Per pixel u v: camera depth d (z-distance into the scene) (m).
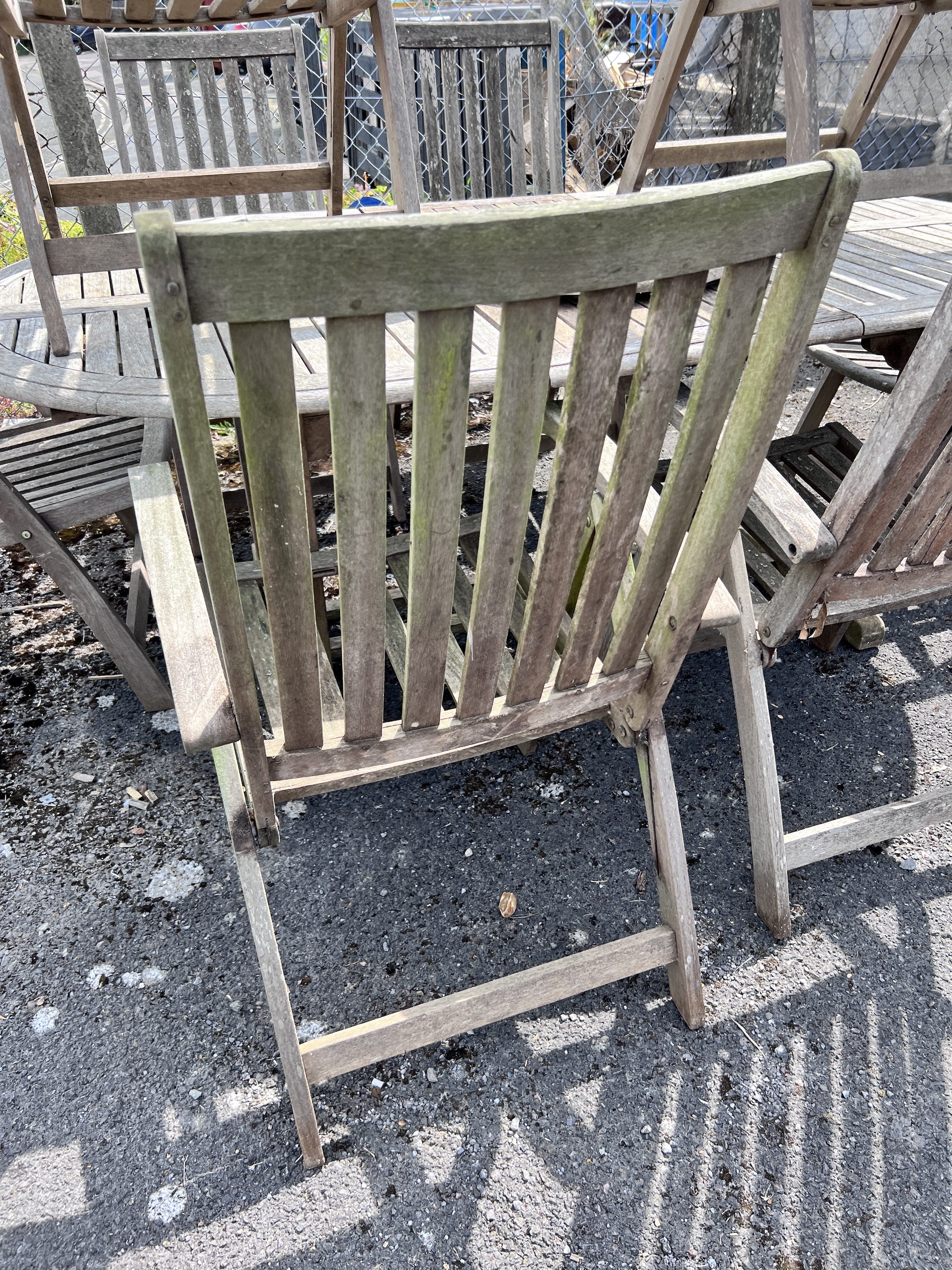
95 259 1.56
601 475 1.36
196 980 1.52
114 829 1.81
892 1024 1.44
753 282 0.75
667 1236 1.18
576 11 3.65
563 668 1.10
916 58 4.21
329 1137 1.30
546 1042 1.42
